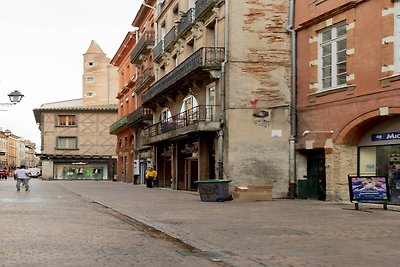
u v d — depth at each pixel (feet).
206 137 88.07
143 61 142.82
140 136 146.92
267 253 28.58
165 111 115.75
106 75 244.42
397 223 41.98
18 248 29.99
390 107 56.59
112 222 45.19
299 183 73.61
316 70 69.77
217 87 80.84
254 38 76.74
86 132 228.22
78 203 68.90
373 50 59.16
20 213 52.03
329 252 28.76
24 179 104.47
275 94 76.43
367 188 53.62
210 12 84.94
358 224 41.39
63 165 227.81
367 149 63.87
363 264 25.32
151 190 104.88
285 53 76.69
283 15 76.95
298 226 40.29
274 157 75.61
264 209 55.52
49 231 37.86
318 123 69.36
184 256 27.94
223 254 28.35
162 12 119.96
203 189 68.69
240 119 76.02
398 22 56.18
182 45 102.47
